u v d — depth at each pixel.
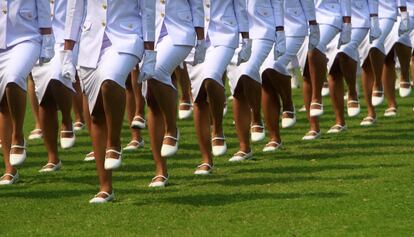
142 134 39.38
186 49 28.81
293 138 37.56
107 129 26.81
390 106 41.66
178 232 23.94
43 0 29.00
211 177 30.53
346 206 26.02
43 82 31.88
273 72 34.34
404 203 26.17
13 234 24.17
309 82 36.91
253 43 32.81
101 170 27.12
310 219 24.84
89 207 26.70
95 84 26.45
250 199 27.12
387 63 41.03
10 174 30.55
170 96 28.58
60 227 24.70
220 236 23.47
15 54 28.77
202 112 30.97
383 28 39.34
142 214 25.73
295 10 34.97
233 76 32.78
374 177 29.56
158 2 28.89
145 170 32.19
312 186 28.56
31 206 27.14
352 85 38.62
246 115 33.12
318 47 36.16
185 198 27.50
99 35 26.45
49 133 32.31
